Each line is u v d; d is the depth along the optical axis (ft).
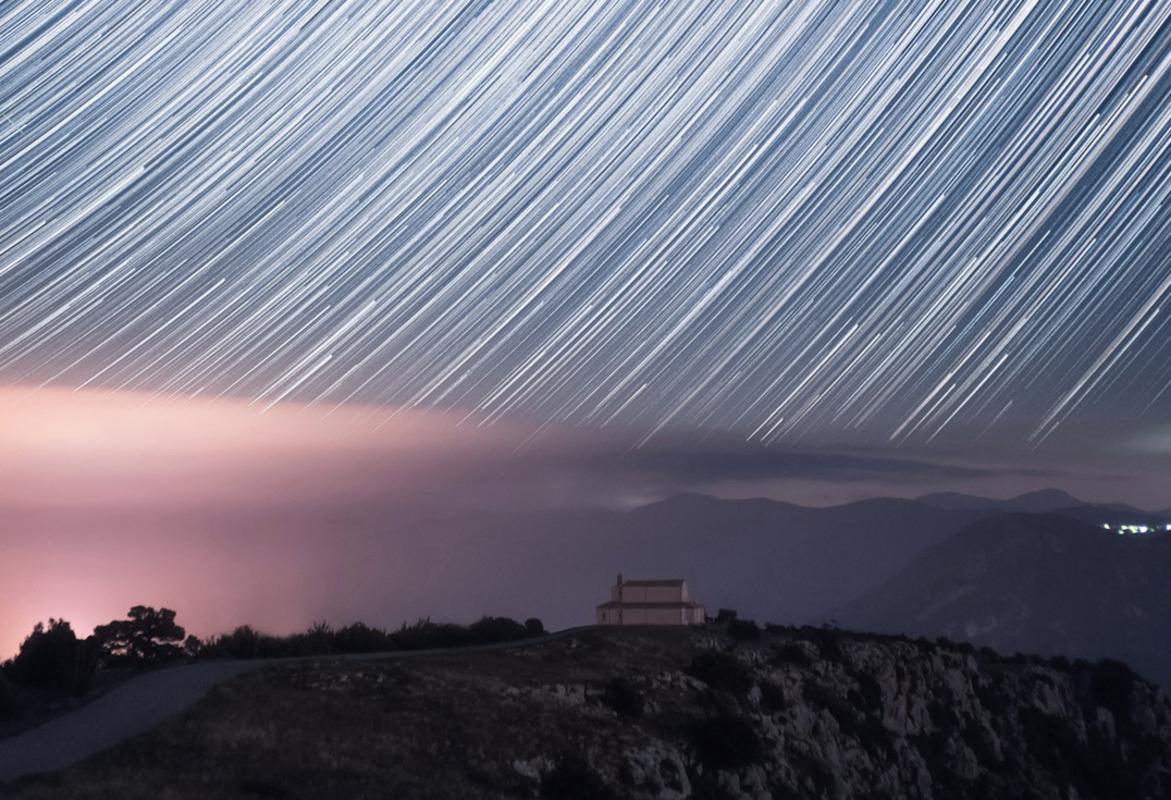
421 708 87.25
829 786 107.04
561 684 102.01
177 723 75.72
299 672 92.84
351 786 69.46
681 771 90.02
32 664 85.92
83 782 62.75
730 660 117.08
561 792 79.56
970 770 135.74
